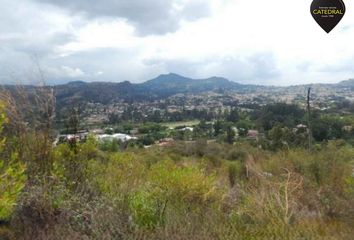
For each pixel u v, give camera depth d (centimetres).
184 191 640
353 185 684
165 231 452
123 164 692
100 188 586
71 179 589
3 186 369
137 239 447
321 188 722
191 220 502
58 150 615
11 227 481
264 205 606
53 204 503
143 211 533
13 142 565
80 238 437
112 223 468
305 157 956
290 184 705
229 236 466
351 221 594
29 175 541
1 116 431
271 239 478
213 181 741
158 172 691
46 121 611
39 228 466
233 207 651
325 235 512
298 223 560
